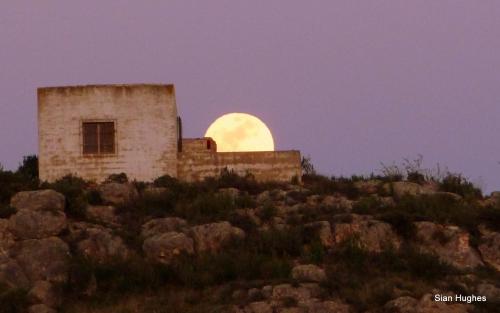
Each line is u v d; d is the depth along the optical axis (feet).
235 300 622.95
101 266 650.43
